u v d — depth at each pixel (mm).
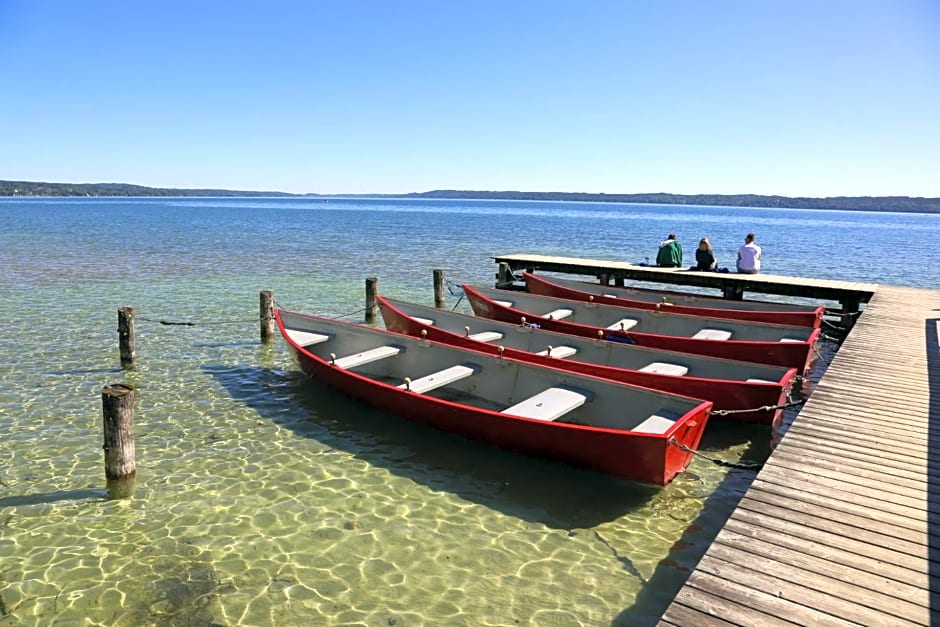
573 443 8031
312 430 10062
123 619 5574
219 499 7781
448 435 9453
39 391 11648
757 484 6266
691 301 17859
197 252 38750
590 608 5867
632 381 10414
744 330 14359
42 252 36438
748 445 9992
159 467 8625
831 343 18312
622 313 16156
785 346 12141
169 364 13625
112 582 6109
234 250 40719
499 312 16391
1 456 8859
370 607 5816
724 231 85312
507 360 10461
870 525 5461
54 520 7223
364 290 25109
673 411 8578
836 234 81938
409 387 9727
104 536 6910
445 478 8508
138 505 7598
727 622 4207
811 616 4262
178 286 24688
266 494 7941
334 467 8758
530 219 120000
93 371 12984
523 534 7164
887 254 48750
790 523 5504
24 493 7832
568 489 8281
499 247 48188
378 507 7691
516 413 8664
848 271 35938
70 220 76312
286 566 6422
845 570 4797
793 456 6953
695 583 4652
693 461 9328
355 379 10297
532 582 6254
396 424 10125
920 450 7109
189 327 17312
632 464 7734
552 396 9320
